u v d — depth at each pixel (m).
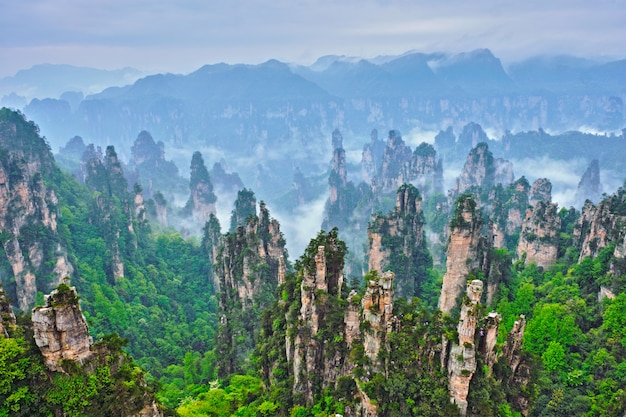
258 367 82.62
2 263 105.88
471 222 100.12
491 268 101.81
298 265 80.44
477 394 53.28
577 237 113.50
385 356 57.31
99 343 49.06
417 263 134.75
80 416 45.06
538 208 120.44
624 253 87.38
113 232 149.00
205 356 109.31
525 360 62.34
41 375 45.62
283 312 77.81
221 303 120.31
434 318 59.97
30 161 160.38
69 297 46.44
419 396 54.75
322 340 65.56
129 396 47.41
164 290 152.88
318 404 61.97
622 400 61.56
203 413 67.94
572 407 65.25
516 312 94.62
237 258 115.25
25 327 50.28
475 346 54.31
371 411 55.81
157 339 121.38
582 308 86.50
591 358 74.06
